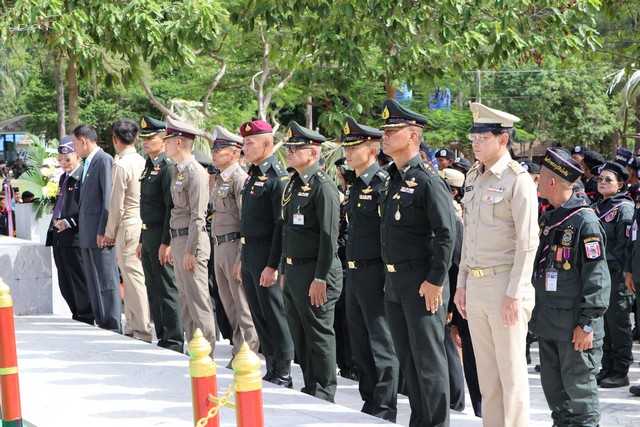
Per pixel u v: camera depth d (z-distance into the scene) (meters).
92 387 6.77
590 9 11.73
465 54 12.04
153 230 8.46
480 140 5.15
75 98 13.66
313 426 5.69
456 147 23.94
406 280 5.64
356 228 6.45
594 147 39.88
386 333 6.41
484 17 12.29
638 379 8.71
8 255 10.16
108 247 9.28
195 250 7.79
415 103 22.39
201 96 18.11
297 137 6.64
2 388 5.43
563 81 34.16
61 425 5.77
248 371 3.42
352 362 8.52
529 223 5.00
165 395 6.52
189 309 8.00
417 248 5.62
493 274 5.14
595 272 5.71
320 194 6.56
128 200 8.94
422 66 12.55
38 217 12.56
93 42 12.15
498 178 5.12
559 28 11.69
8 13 11.59
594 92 34.81
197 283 7.96
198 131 8.04
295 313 6.91
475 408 7.13
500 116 5.09
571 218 5.86
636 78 17.23
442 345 5.68
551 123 36.38
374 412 6.39
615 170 8.80
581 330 5.71
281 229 7.09
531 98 35.03
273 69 16.95
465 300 5.41
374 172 6.47
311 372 6.89
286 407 6.20
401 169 5.71
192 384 3.87
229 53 16.92
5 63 25.27
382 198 5.85
